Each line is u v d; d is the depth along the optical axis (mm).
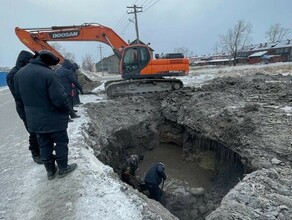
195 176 7227
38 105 3350
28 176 4004
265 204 3172
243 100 8312
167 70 10641
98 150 5926
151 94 10656
